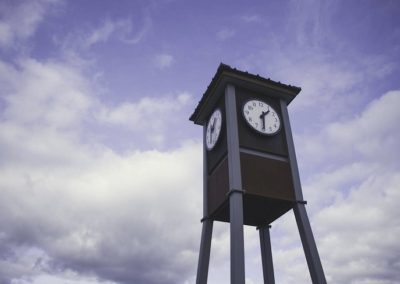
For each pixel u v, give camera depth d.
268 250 25.44
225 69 24.48
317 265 19.84
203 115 28.72
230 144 22.67
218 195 23.50
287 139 24.70
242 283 17.73
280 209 23.56
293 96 26.61
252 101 25.17
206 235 23.98
